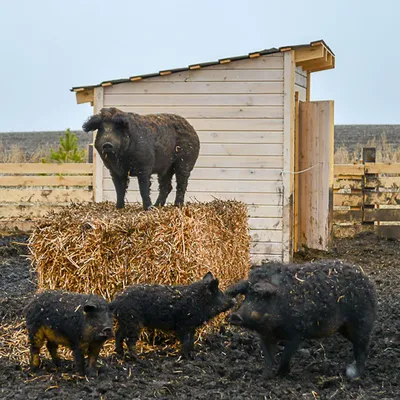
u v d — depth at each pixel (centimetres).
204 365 694
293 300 662
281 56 1081
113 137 778
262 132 1090
